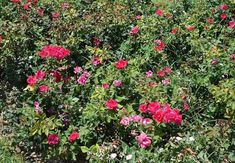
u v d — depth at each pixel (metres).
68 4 4.14
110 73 3.14
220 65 3.30
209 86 3.12
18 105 3.13
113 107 2.77
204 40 3.76
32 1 4.14
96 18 3.88
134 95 3.04
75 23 3.80
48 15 4.15
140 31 3.85
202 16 4.17
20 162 2.78
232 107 2.82
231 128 2.77
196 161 2.49
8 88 3.47
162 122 2.72
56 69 3.23
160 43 3.57
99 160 2.56
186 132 2.82
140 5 4.45
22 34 3.60
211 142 2.64
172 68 3.54
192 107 3.01
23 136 2.86
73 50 3.54
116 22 3.86
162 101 2.94
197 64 3.48
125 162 2.52
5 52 3.46
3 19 3.99
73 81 3.16
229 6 4.28
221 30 3.98
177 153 2.53
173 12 4.23
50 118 2.83
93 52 3.46
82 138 2.75
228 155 2.64
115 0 4.45
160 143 2.73
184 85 3.16
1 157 2.79
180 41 3.76
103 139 2.84
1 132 3.02
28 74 3.46
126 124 2.73
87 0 4.32
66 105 2.91
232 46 3.67
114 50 3.79
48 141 2.72
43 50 3.23
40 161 2.83
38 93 2.98
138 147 2.68
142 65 3.46
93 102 2.92
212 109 3.02
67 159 2.82
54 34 3.66
